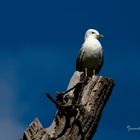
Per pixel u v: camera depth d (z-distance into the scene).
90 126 12.38
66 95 12.84
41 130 12.06
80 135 12.23
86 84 13.01
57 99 12.88
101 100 12.79
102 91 12.85
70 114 12.39
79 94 12.88
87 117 12.36
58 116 12.52
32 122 12.20
